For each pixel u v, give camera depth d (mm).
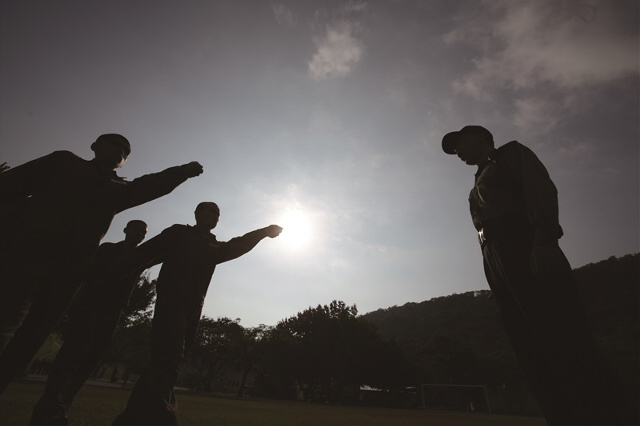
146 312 24812
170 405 2623
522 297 1457
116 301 3873
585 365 1258
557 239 1394
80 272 2309
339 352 53219
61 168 2441
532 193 1470
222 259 3514
